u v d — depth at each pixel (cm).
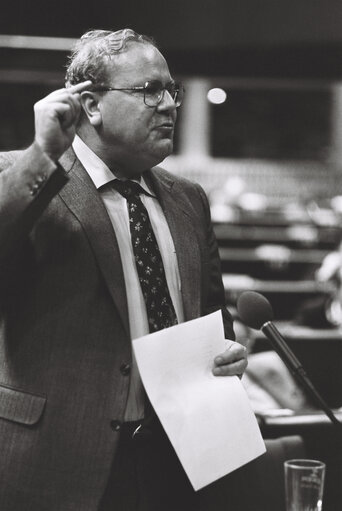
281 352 250
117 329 242
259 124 1822
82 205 248
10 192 226
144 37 258
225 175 1806
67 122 231
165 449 253
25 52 898
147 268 253
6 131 1762
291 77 933
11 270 237
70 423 236
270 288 1415
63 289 241
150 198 270
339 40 906
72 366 238
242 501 328
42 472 235
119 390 239
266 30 918
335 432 409
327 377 873
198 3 914
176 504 256
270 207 1723
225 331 283
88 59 253
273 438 404
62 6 891
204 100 1816
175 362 236
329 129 1816
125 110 247
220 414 238
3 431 240
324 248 1622
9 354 244
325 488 407
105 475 235
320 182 1795
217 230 1647
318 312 932
